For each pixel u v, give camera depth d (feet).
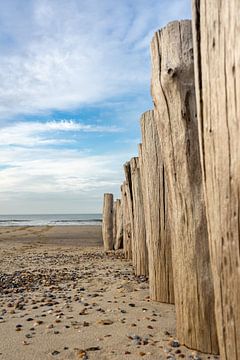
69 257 35.17
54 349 9.99
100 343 10.21
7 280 22.47
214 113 5.40
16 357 9.59
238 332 5.24
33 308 14.88
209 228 5.84
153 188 14.20
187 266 9.27
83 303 15.07
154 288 14.34
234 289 5.23
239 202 4.99
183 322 9.51
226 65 5.08
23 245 50.60
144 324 11.59
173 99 9.07
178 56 8.87
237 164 4.95
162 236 13.93
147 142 14.83
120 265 27.61
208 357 8.79
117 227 42.19
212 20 5.36
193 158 9.00
